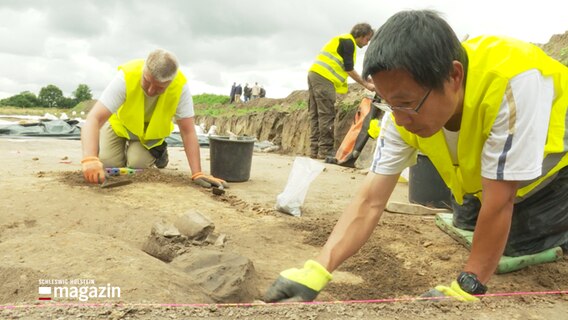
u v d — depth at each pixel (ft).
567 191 9.30
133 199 12.90
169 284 6.91
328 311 6.22
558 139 7.97
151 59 13.70
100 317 5.62
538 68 6.66
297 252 10.39
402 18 5.81
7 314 5.58
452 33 5.96
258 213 13.15
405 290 8.86
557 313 6.98
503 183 6.72
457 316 6.44
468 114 6.73
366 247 10.71
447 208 14.38
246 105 73.05
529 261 9.61
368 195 7.83
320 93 27.30
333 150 28.17
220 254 8.55
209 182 15.57
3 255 7.22
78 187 13.65
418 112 6.06
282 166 24.35
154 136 16.22
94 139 13.66
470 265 7.30
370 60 5.82
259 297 8.07
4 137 31.58
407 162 8.06
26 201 12.13
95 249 7.53
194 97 112.98
